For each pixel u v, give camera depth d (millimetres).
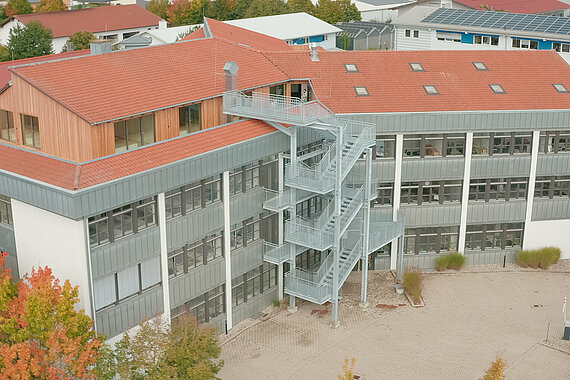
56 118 30781
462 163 42281
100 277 29141
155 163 30469
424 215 43062
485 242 44594
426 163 41969
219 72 38000
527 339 36094
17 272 31922
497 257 44781
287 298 40219
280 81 40094
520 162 42812
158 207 31109
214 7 117688
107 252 29234
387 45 103562
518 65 45219
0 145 32969
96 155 30344
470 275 43406
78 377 25906
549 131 42438
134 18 104500
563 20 78375
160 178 30438
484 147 42344
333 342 35781
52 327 25297
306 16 96812
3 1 130375
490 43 81375
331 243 36469
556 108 41688
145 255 31031
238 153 34156
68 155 31078
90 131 29891
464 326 37375
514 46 78938
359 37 100625
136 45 40000
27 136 32375
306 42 92312
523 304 39781
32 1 128000
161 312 32531
